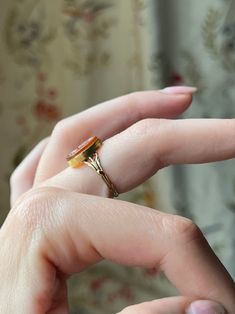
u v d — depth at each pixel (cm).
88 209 9
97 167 11
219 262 9
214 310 8
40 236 9
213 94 23
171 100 12
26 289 9
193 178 24
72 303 26
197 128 10
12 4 24
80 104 25
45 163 13
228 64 22
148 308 9
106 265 26
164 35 22
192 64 23
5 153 26
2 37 24
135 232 9
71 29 24
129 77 24
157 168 11
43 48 24
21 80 25
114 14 23
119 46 24
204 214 24
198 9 22
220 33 22
